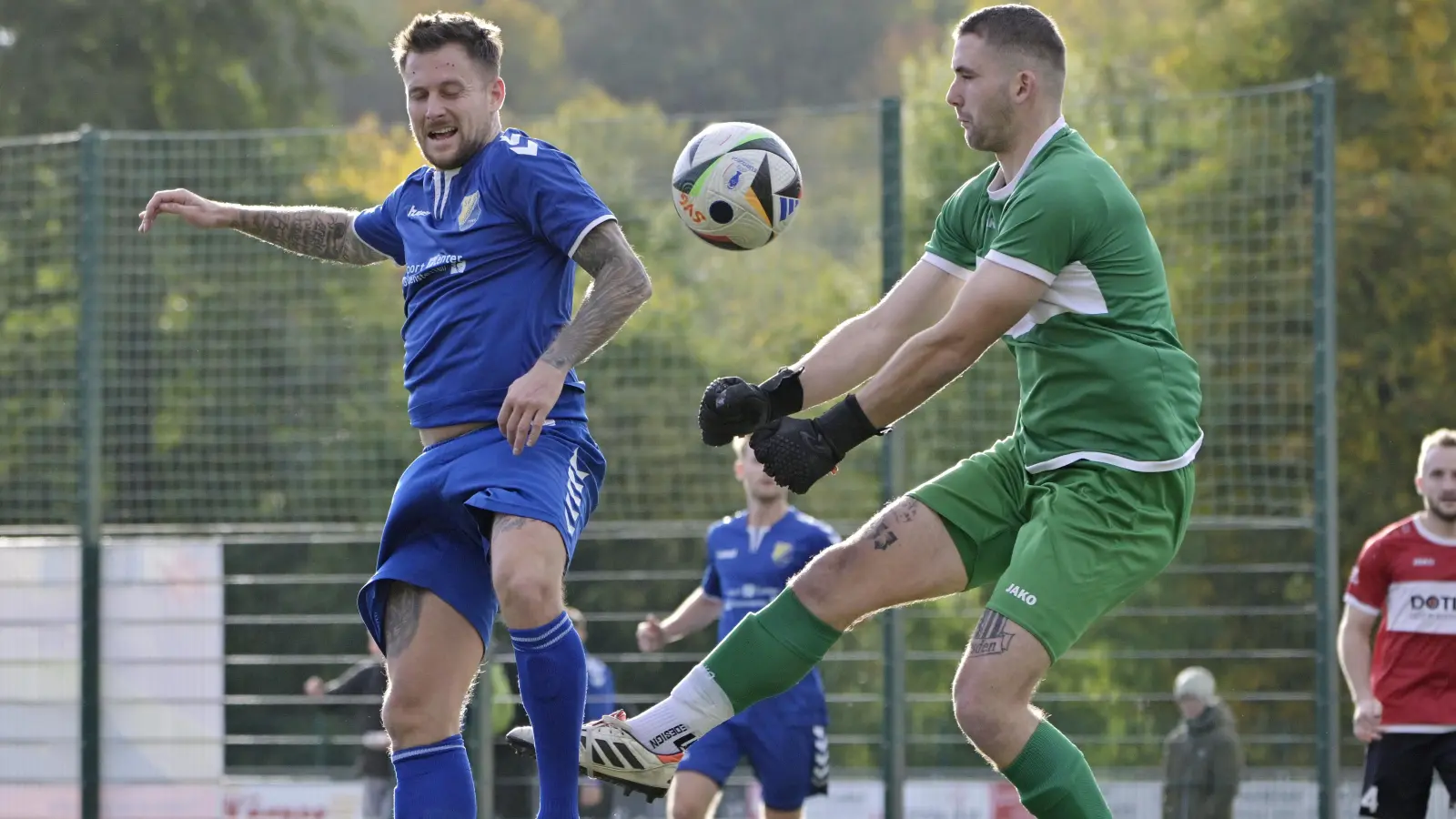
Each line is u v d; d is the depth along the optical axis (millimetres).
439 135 15102
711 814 28281
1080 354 14797
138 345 34812
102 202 33094
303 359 34906
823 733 28547
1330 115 29672
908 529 15320
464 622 15141
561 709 14273
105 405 34719
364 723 37500
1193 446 15039
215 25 71562
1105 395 14773
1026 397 15375
